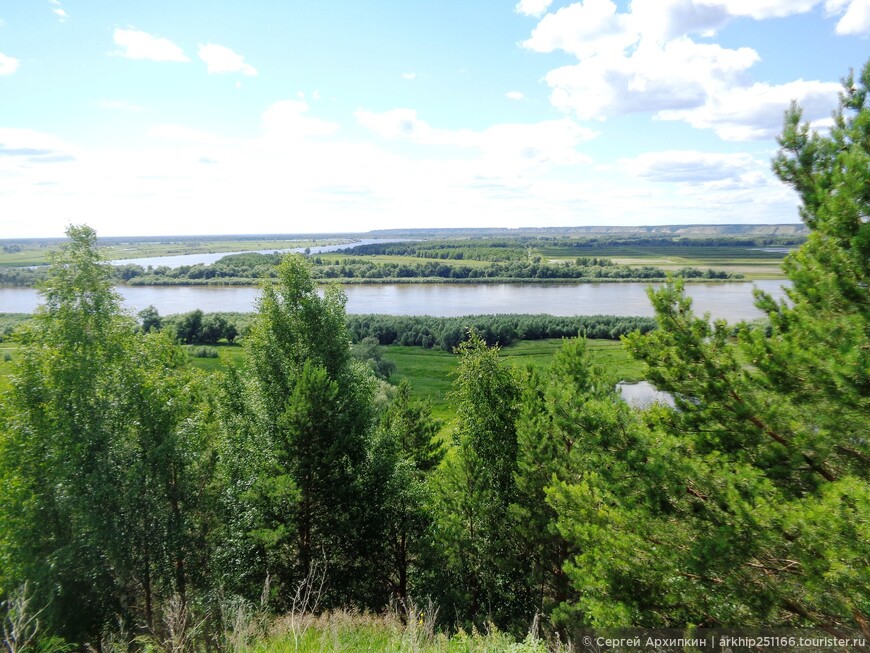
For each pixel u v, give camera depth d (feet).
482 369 68.69
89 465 53.16
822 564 20.89
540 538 53.26
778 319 29.55
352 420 63.46
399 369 276.82
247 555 54.95
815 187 28.09
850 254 24.72
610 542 27.32
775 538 22.89
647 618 26.35
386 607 52.60
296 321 71.51
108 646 42.32
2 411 53.36
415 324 349.61
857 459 25.09
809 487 25.64
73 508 50.21
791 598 23.75
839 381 23.49
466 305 485.56
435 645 31.07
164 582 54.08
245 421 67.56
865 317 23.98
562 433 49.49
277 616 41.88
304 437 57.00
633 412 31.37
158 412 57.26
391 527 62.54
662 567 25.46
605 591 27.89
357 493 60.39
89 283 57.31
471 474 56.49
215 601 47.29
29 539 50.52
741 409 26.63
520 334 337.93
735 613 24.17
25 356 54.39
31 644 38.42
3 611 46.06
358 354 250.78
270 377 68.54
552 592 56.29
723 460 26.68
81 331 55.98
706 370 28.12
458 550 55.26
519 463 54.60
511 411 65.92
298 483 56.80
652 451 27.66
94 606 50.78
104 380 56.49
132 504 53.26
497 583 56.75
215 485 61.00
